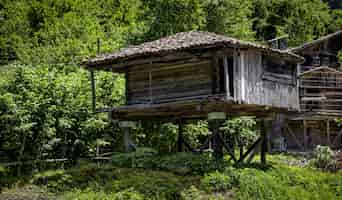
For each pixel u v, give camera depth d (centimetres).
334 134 3644
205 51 1642
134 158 1803
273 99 1825
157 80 1784
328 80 3391
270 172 1784
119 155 1850
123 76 2256
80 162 1881
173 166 1692
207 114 1859
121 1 4741
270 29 5434
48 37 3569
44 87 1894
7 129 1761
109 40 3584
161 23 3553
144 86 1814
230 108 1769
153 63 1788
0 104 1733
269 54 1792
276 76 1864
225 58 1603
